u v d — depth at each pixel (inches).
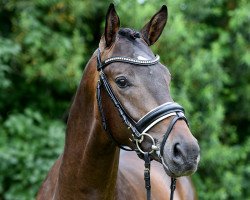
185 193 182.4
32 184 291.1
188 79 320.8
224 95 355.3
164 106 110.9
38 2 321.7
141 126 112.4
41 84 335.3
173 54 324.8
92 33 354.3
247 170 328.2
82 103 126.4
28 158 286.8
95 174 122.5
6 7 328.2
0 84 298.7
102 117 119.0
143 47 119.3
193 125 318.3
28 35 309.7
